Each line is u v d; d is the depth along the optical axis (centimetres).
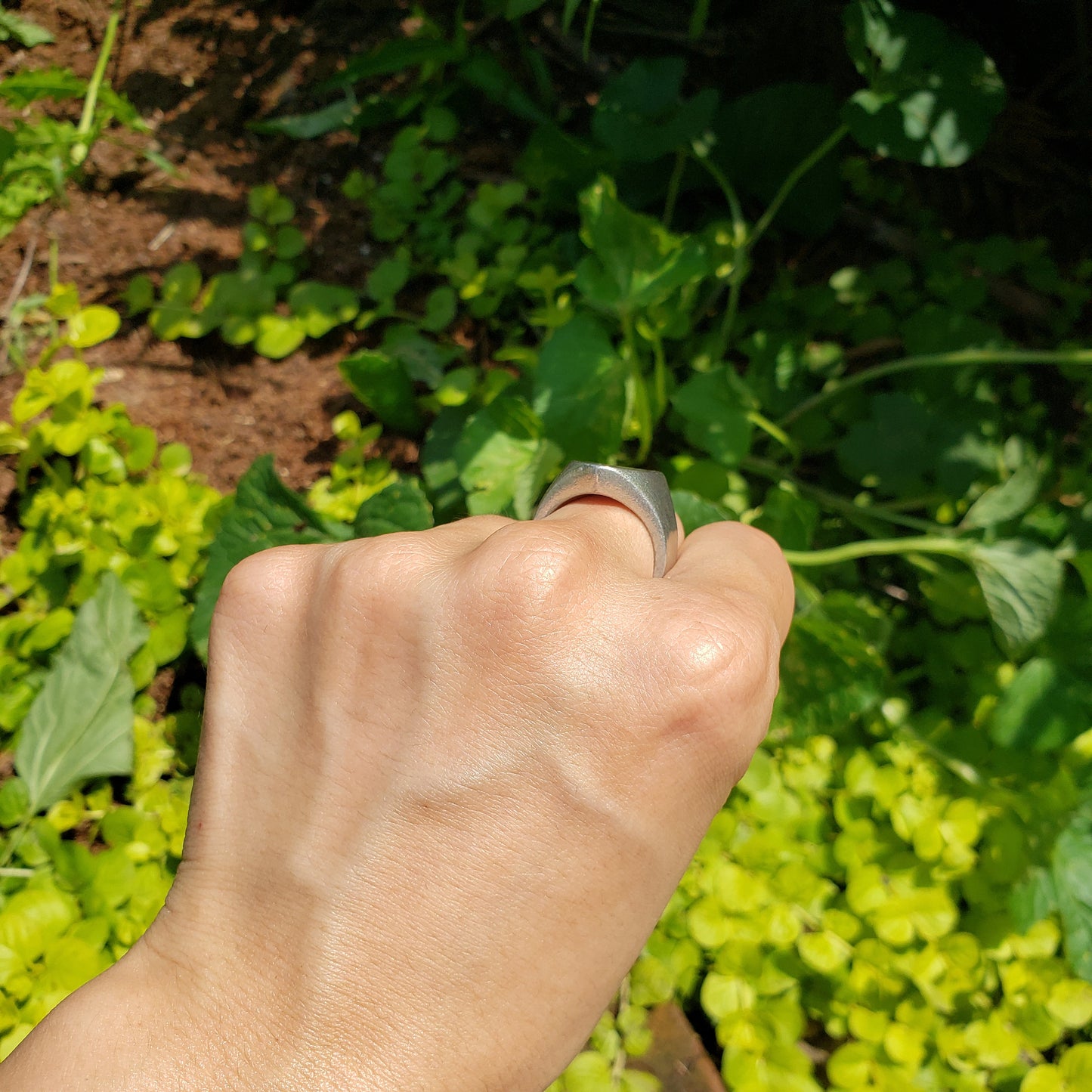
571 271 41
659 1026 29
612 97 39
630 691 16
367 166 46
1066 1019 28
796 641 31
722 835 30
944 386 39
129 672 33
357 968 16
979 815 30
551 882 16
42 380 35
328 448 40
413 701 16
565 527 17
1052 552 32
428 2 49
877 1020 28
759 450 40
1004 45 47
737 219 39
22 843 31
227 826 17
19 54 47
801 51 46
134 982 16
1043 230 46
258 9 49
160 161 43
